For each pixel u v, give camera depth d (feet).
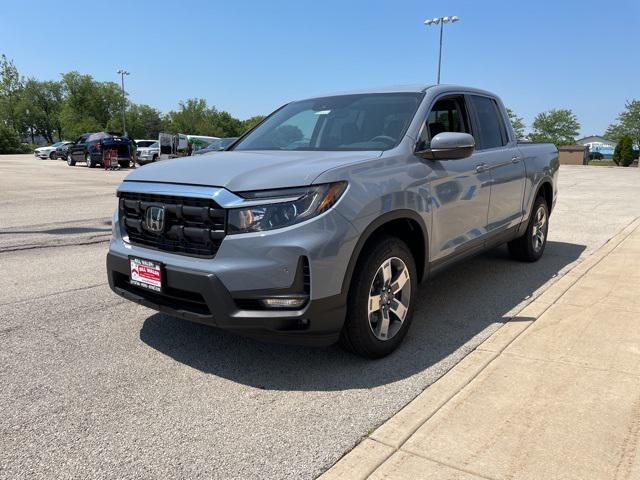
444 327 13.60
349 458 8.02
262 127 15.93
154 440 8.63
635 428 8.58
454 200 13.64
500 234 16.85
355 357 11.80
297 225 9.69
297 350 12.21
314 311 9.85
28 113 322.34
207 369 11.24
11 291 16.74
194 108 350.23
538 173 19.26
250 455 8.20
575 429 8.57
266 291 9.73
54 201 40.88
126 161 90.79
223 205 9.86
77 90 309.22
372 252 10.91
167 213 10.76
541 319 13.73
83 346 12.41
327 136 13.89
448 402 9.52
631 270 18.61
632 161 142.51
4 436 8.74
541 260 21.01
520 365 10.98
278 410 9.54
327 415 9.34
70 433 8.84
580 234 27.02
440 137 12.34
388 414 9.34
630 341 12.16
